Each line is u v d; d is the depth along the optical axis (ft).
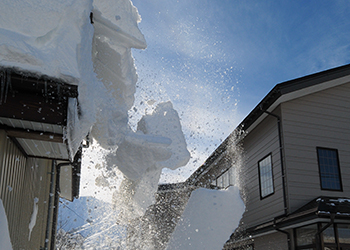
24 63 6.46
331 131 26.45
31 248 13.78
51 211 18.06
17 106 6.87
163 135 9.70
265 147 27.81
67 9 7.04
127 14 9.50
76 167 12.78
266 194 26.99
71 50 6.91
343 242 20.06
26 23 6.73
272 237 25.26
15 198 10.19
